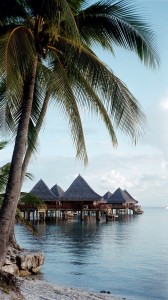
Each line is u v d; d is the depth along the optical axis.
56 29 7.77
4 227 7.11
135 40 8.95
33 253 15.29
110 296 11.59
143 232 41.84
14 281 8.09
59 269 17.66
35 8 8.23
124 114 8.48
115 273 16.98
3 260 7.02
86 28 9.29
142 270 17.81
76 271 17.30
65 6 7.09
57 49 8.91
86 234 37.91
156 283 14.98
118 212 86.12
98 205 57.41
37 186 54.88
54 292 10.55
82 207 54.75
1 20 8.63
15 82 6.96
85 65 8.61
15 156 7.51
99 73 8.45
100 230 43.19
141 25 8.70
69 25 7.38
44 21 8.44
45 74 8.64
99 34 9.30
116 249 25.95
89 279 15.57
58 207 54.00
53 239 32.56
